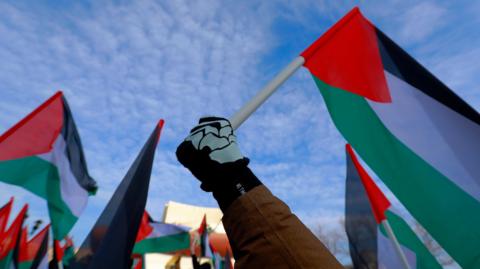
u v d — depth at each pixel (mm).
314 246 642
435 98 2754
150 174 1678
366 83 2912
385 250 5023
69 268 1321
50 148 4188
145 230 8195
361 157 2662
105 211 1445
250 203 689
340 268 629
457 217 2363
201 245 8047
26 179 4008
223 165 751
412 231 5039
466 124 2566
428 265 4770
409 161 2635
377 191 4523
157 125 1825
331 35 2971
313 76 2795
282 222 660
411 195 2525
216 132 814
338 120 2732
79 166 4516
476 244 2234
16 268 4082
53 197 4152
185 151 815
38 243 5109
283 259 623
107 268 1313
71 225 4207
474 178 2430
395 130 2746
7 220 4109
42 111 4227
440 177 2508
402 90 2881
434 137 2645
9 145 3920
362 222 5195
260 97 1749
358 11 3150
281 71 1982
